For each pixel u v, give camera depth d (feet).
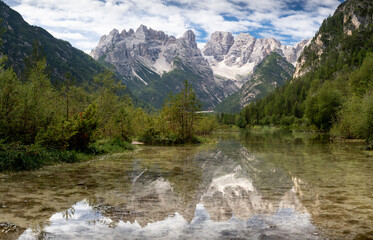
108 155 61.93
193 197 24.72
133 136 112.68
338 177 34.63
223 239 14.76
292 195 25.39
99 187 28.50
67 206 21.31
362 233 15.53
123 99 135.33
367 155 60.49
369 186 29.14
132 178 34.09
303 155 61.52
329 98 183.01
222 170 41.01
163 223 17.52
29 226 16.71
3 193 25.29
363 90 164.35
